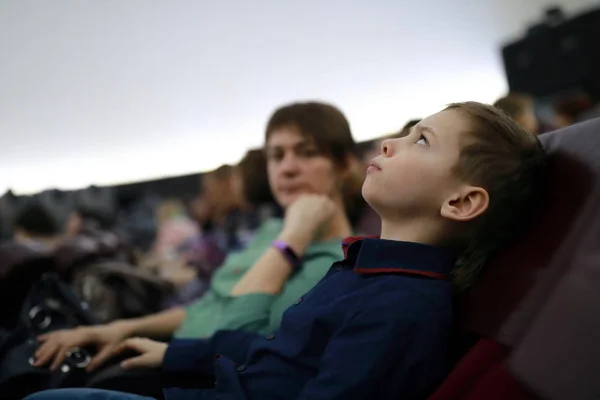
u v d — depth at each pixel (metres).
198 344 0.83
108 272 1.27
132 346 0.90
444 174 0.62
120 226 3.60
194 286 2.08
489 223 0.62
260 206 1.46
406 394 0.55
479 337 0.59
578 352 0.43
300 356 0.63
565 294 0.48
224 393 0.66
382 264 0.64
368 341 0.56
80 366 0.86
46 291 0.99
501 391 0.49
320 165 1.05
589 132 0.63
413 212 0.64
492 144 0.61
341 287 0.66
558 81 3.71
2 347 0.90
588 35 3.56
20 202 3.63
